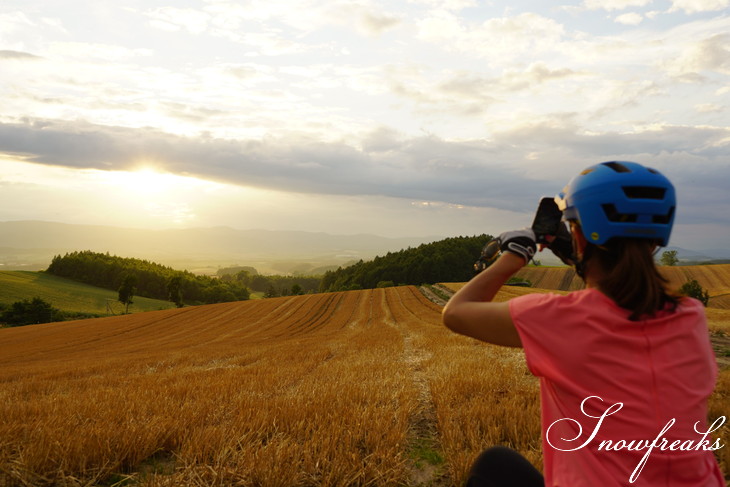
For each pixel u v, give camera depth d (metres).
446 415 4.86
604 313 1.08
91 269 143.88
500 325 1.20
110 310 113.19
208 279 165.38
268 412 5.11
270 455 3.65
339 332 40.81
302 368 11.39
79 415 5.30
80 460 3.61
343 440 4.11
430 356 13.58
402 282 127.81
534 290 64.94
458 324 1.24
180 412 5.30
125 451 3.80
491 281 1.27
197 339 45.22
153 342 44.22
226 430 4.37
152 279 146.62
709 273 83.50
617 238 1.12
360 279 139.38
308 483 3.46
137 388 8.77
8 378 16.06
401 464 3.61
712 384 1.13
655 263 1.13
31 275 136.25
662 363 1.04
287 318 62.84
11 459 3.69
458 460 3.54
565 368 1.09
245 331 52.38
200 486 3.31
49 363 25.55
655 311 1.06
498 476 1.46
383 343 20.03
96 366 17.59
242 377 9.91
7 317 85.31
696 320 1.13
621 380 1.04
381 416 4.82
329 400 5.79
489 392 6.30
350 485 3.44
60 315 95.62
